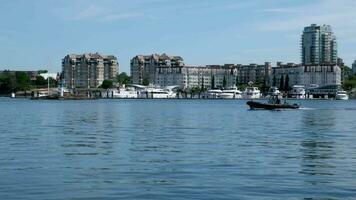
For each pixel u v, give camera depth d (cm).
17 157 3806
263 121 8912
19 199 2409
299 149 4438
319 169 3284
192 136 5756
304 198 2461
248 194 2536
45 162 3550
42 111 13175
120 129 6838
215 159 3741
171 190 2622
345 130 6794
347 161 3662
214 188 2670
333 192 2588
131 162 3575
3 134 5916
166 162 3578
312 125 7844
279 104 13788
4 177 2947
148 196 2494
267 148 4519
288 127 7381
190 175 3045
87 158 3772
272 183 2805
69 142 4991
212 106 18025
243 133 6228
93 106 17675
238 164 3491
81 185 2734
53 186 2702
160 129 6875
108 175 3036
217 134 6066
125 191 2597
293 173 3130
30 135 5784
